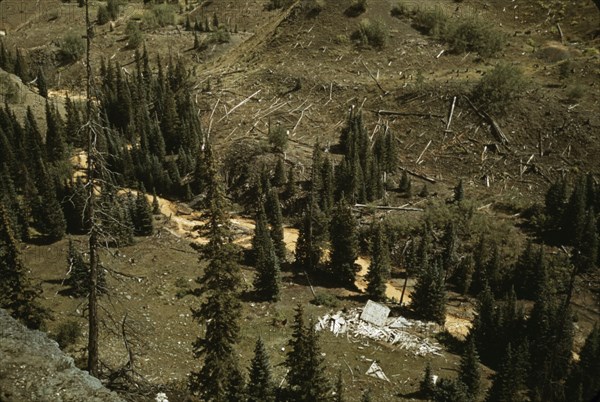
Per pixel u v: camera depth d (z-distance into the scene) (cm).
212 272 2341
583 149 5641
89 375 2039
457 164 5941
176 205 6134
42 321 3183
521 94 6266
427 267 4353
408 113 6588
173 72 8788
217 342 2422
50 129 6700
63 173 6150
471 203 5259
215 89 7756
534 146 5828
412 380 3447
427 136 6309
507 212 5206
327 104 7081
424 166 6025
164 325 3922
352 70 7481
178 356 3534
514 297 3544
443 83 6725
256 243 4981
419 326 4150
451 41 7625
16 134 6756
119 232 4853
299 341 2483
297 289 4616
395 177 5944
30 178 5697
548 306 3241
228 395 2478
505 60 7031
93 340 2144
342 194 4916
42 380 1869
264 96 7438
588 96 6134
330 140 6575
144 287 4381
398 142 6350
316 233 4972
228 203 2352
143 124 6894
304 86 7400
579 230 4412
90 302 2125
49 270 4516
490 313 3612
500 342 3431
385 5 8450
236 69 8281
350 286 4756
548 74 6569
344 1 8512
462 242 4912
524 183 5525
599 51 6712
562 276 4203
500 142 5966
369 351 3809
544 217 4844
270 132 6500
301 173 6050
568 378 2097
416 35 7881
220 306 2375
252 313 4203
